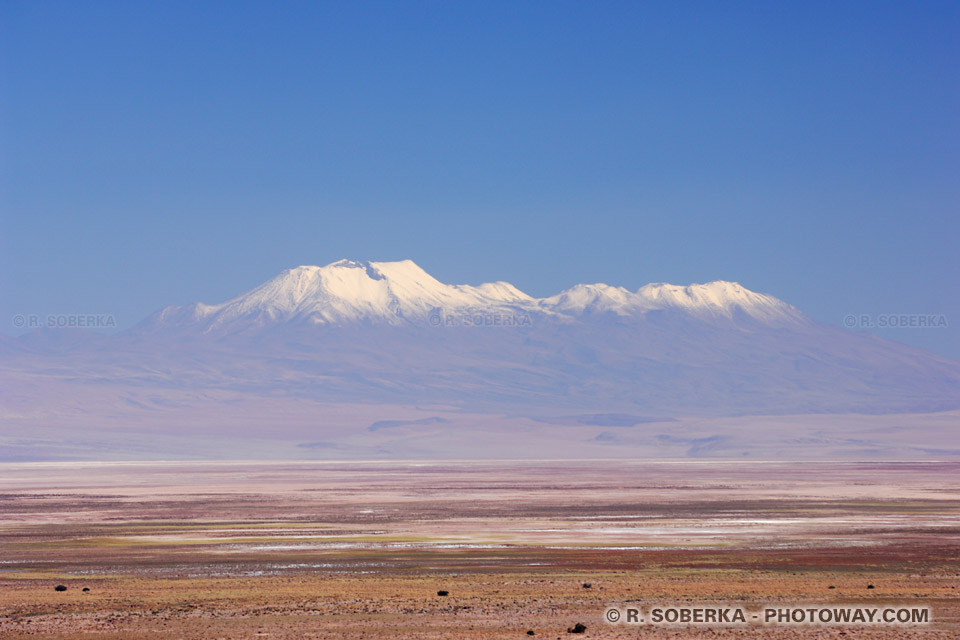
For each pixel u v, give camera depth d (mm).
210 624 56406
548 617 57469
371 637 53344
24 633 54844
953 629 54688
